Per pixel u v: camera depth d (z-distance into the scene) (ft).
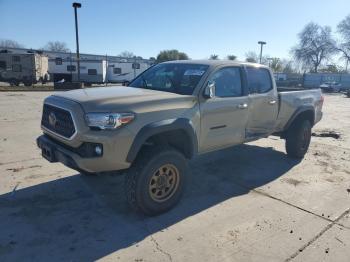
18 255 10.77
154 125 12.76
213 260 10.84
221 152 23.93
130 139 12.26
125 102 12.65
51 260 10.58
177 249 11.39
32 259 10.60
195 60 17.47
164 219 13.48
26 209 13.93
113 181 17.20
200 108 14.82
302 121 22.30
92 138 11.90
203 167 20.38
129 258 10.81
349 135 33.09
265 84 19.21
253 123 18.30
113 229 12.57
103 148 11.91
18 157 21.02
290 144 22.26
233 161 21.80
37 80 121.49
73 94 13.97
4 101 56.65
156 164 13.12
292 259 11.01
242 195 16.16
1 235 11.90
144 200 13.11
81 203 14.66
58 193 15.64
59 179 17.37
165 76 16.72
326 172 20.07
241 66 17.51
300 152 22.56
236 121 16.92
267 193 16.48
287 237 12.35
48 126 14.23
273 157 23.06
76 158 12.21
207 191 16.53
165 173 13.74
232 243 11.85
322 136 32.40
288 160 22.41
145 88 16.52
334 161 22.57
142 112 12.66
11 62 117.19
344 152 25.22
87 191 15.94
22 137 26.84
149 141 13.92
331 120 45.39
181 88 15.35
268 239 12.17
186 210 14.34
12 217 13.21
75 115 12.21
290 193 16.57
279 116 20.35
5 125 32.09
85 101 12.58
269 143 27.27
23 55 117.60
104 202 14.83
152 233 12.37
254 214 14.15
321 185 17.81
